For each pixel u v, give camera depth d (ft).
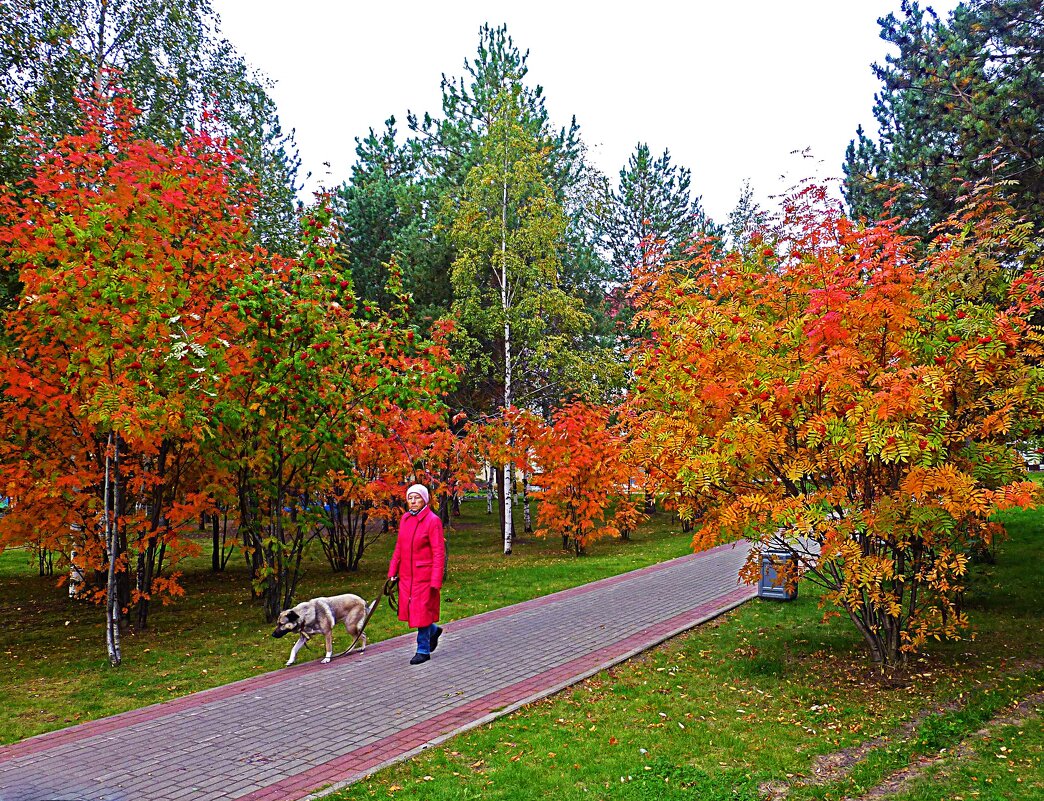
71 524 36.14
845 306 21.47
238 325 33.86
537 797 15.58
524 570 50.78
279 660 28.27
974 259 22.41
